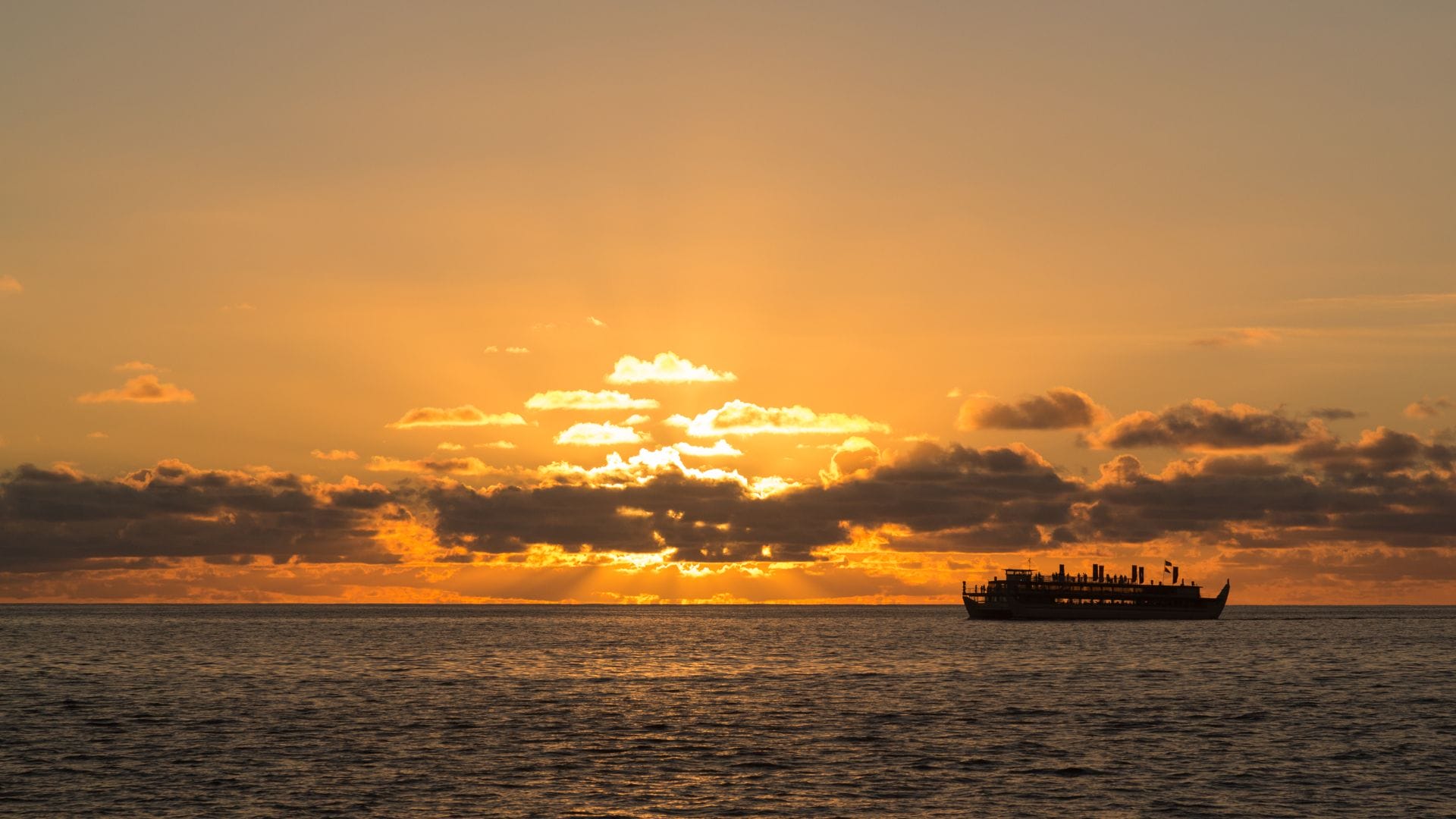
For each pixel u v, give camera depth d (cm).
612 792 8994
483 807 8481
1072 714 13650
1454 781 9431
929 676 19325
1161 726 12538
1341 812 8369
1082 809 8456
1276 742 11394
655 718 13188
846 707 14400
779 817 8231
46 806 8412
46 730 12031
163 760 10200
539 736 11694
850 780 9438
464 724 12569
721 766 10050
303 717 13200
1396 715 13488
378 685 17412
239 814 8225
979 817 8212
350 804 8544
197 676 18875
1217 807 8525
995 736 11762
